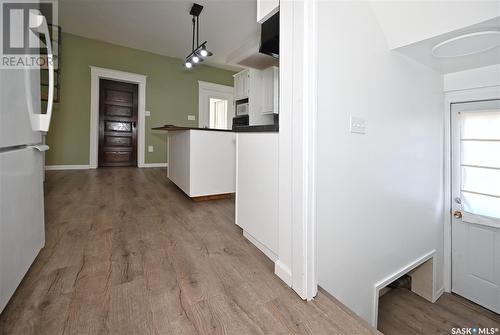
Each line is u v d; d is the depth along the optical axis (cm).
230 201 281
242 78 502
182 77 573
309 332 91
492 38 158
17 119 95
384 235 179
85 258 138
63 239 162
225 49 499
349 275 154
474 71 225
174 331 89
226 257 147
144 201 266
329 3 131
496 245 230
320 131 129
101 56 475
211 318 96
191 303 104
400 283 268
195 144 270
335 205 141
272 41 175
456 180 248
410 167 201
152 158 545
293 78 117
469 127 236
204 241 169
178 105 571
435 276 248
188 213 231
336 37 135
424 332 209
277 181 137
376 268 176
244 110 494
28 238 109
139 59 515
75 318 92
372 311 173
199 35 439
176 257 145
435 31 153
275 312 101
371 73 158
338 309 105
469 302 248
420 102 210
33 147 115
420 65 207
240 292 114
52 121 441
